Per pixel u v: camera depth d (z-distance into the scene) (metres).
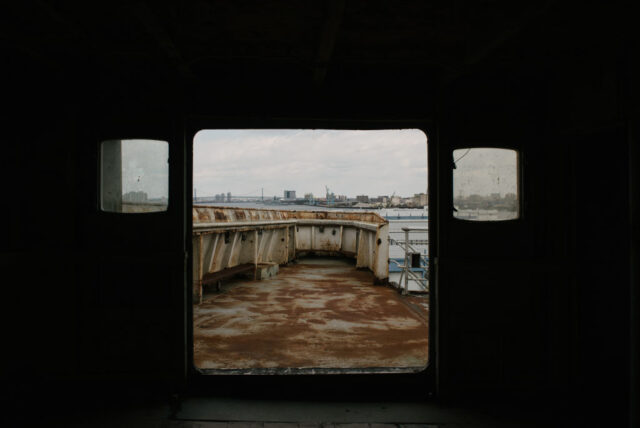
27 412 2.79
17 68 2.90
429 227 3.16
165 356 3.05
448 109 3.05
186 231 3.13
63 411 2.82
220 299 5.83
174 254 3.01
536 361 3.02
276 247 9.07
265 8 1.95
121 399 3.00
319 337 4.21
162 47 2.31
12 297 2.93
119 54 2.54
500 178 3.07
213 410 2.87
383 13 2.00
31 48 2.47
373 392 3.12
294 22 2.12
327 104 3.12
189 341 3.11
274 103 3.11
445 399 3.01
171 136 3.05
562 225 2.98
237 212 7.15
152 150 3.09
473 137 3.04
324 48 2.29
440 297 3.03
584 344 2.96
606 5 1.90
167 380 3.04
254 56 2.60
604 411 2.87
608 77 2.46
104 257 3.01
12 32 2.24
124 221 3.04
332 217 10.68
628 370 2.74
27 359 2.96
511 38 2.30
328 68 2.90
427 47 2.45
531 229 3.01
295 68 2.93
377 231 6.97
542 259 3.01
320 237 10.64
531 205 3.02
